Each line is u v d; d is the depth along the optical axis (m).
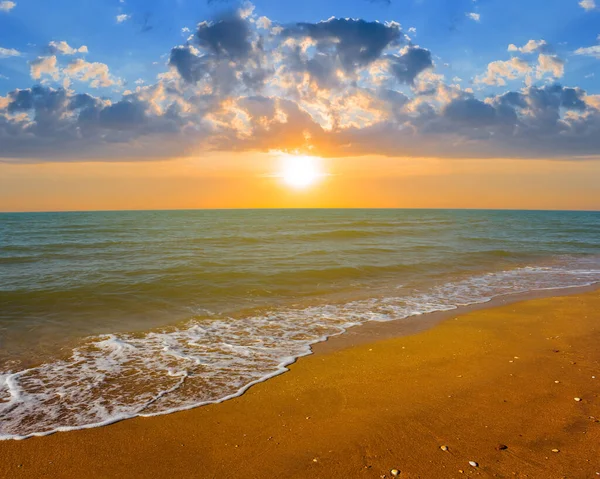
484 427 4.87
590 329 9.38
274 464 4.20
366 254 22.36
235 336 8.92
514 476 3.88
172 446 4.59
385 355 7.68
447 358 7.48
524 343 8.38
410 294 13.52
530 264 20.70
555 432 4.70
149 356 7.62
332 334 9.09
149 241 29.30
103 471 4.13
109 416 5.30
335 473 4.02
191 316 10.56
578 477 3.83
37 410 5.46
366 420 5.12
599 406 5.36
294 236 33.88
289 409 5.47
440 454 4.30
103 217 91.81
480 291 14.08
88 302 11.70
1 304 11.39
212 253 22.19
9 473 4.08
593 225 62.31
